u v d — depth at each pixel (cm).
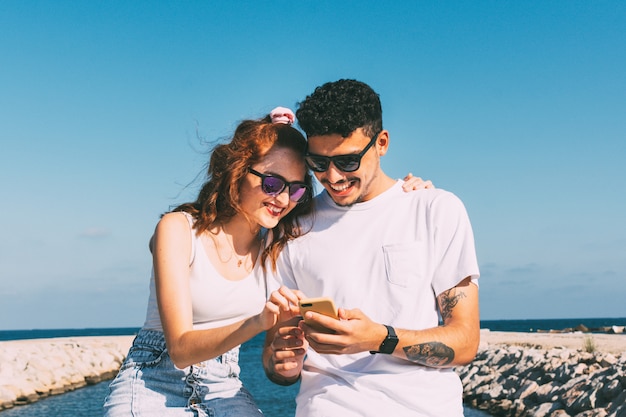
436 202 310
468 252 299
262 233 338
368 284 307
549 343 2062
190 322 281
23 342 2966
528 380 1394
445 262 300
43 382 1900
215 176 309
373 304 304
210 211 304
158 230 298
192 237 301
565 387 1219
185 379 294
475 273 296
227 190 305
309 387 299
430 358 278
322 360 304
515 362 1645
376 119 295
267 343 320
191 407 291
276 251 323
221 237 312
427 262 304
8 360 1986
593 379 1177
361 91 289
